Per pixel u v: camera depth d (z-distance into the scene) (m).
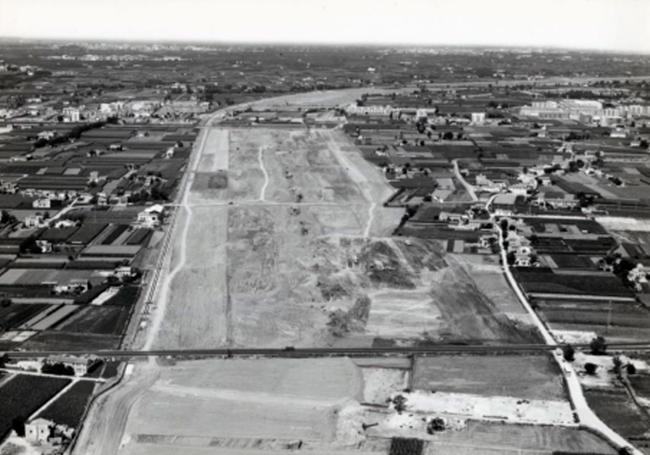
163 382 133.25
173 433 115.94
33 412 121.06
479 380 134.62
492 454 110.44
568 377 135.88
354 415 121.94
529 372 137.88
